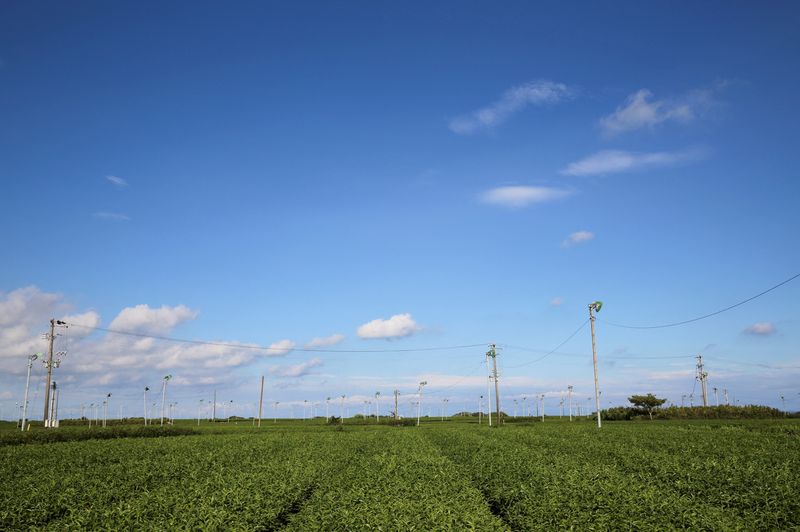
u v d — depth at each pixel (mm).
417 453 38844
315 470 29438
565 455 36344
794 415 107312
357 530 16062
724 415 111000
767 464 28844
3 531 18250
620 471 29438
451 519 16484
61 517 20328
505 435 62875
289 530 17938
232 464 34625
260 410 125875
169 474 29359
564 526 16703
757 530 17578
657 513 17609
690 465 28172
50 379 69312
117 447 47562
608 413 129375
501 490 23438
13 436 58594
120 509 18438
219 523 16797
